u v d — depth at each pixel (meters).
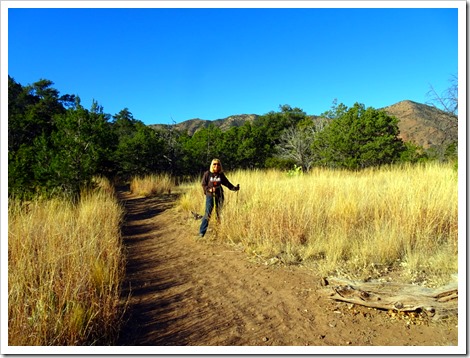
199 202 9.80
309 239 5.29
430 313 3.25
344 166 20.86
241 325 3.30
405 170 11.59
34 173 9.33
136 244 6.85
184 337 3.12
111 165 21.58
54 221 5.49
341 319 3.30
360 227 5.67
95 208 7.53
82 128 10.43
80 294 3.25
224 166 25.25
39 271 3.56
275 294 3.94
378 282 3.80
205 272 4.88
